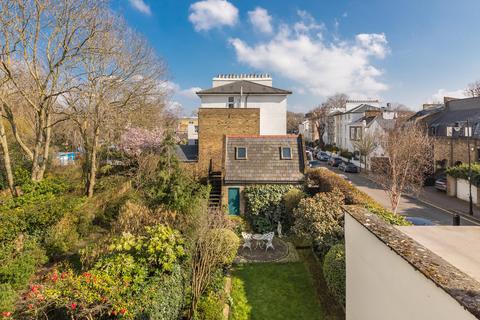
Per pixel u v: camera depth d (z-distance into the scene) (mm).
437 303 2926
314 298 8867
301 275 10281
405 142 19656
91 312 4965
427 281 3111
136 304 5137
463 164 23266
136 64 18000
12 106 18688
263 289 9406
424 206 20984
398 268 3834
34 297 5410
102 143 23547
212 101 28625
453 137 26266
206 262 8102
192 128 61500
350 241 5848
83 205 14617
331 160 42844
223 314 7852
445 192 24469
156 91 20750
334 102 76812
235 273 10453
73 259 10148
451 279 2914
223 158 16484
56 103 18594
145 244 6543
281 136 17625
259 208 15352
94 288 5191
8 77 15125
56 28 15078
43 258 9617
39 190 16188
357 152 43219
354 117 51156
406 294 3611
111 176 20281
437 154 27562
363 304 5121
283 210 15273
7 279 8055
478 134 25188
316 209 10234
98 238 11555
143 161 18094
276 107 28375
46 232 10664
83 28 15508
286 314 8117
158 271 6168
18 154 21375
